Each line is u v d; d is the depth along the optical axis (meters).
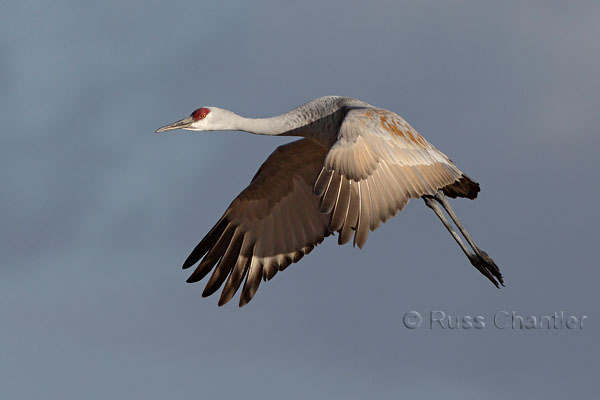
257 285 16.84
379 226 14.35
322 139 16.02
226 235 17.02
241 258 16.94
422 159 14.98
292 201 16.95
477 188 15.95
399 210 14.58
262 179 16.86
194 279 16.97
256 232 16.98
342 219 14.11
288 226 16.94
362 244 14.16
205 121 16.52
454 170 15.46
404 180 14.70
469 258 15.94
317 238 16.89
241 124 16.39
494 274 15.94
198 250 17.06
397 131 14.78
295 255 16.91
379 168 14.48
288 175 16.84
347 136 14.36
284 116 16.20
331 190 14.09
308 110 16.11
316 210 16.89
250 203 17.00
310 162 16.73
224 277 16.94
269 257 16.92
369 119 14.63
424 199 16.09
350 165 14.21
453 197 16.39
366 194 14.31
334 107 15.89
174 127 16.56
